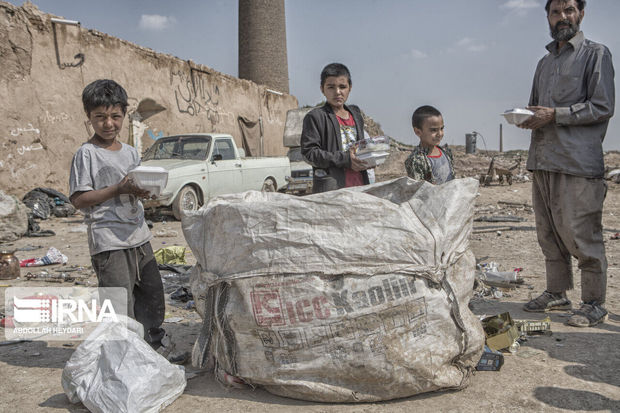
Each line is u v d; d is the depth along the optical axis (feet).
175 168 29.09
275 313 7.37
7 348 10.37
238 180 34.24
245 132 66.03
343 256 7.29
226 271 7.79
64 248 22.41
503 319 9.95
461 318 7.77
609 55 10.77
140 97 45.96
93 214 8.38
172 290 14.75
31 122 35.14
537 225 11.96
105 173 8.46
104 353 7.62
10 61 33.76
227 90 61.16
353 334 7.25
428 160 10.60
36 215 31.71
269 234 7.49
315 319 7.27
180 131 51.96
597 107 10.51
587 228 10.82
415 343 7.38
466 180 8.14
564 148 10.75
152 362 7.54
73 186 8.22
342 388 7.43
